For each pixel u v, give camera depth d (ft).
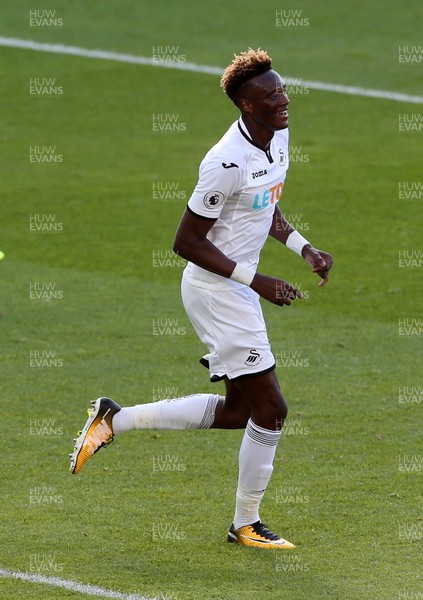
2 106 185.68
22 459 74.49
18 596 56.24
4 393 86.63
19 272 118.52
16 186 149.18
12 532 63.82
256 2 242.37
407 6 237.45
